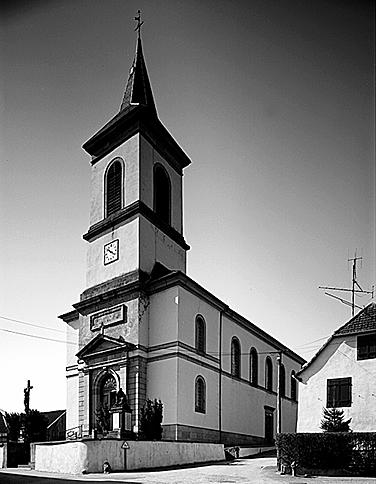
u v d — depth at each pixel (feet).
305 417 96.07
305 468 80.38
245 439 140.67
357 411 91.50
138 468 90.38
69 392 133.28
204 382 122.21
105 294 123.95
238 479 74.90
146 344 117.80
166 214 139.23
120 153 135.95
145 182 131.64
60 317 141.18
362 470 77.92
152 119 134.82
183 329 116.57
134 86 143.43
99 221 136.05
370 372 91.86
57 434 134.00
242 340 148.56
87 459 84.43
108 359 119.03
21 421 129.18
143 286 119.96
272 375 168.55
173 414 110.01
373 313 95.45
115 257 128.88
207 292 126.52
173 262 137.08
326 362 96.43
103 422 110.01
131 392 113.70
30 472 88.43
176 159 146.92
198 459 103.45
